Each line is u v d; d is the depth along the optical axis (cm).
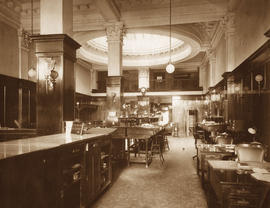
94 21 990
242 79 689
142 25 966
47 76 447
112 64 974
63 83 452
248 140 618
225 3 856
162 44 1642
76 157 347
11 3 861
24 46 962
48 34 449
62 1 474
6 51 861
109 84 970
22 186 220
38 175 243
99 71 2062
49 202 262
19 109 896
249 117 628
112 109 962
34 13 931
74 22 1004
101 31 1103
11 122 862
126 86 2028
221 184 222
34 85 995
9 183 204
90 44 1509
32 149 243
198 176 538
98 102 1919
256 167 281
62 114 448
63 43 454
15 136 559
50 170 264
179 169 609
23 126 910
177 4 909
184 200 392
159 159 747
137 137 653
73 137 362
